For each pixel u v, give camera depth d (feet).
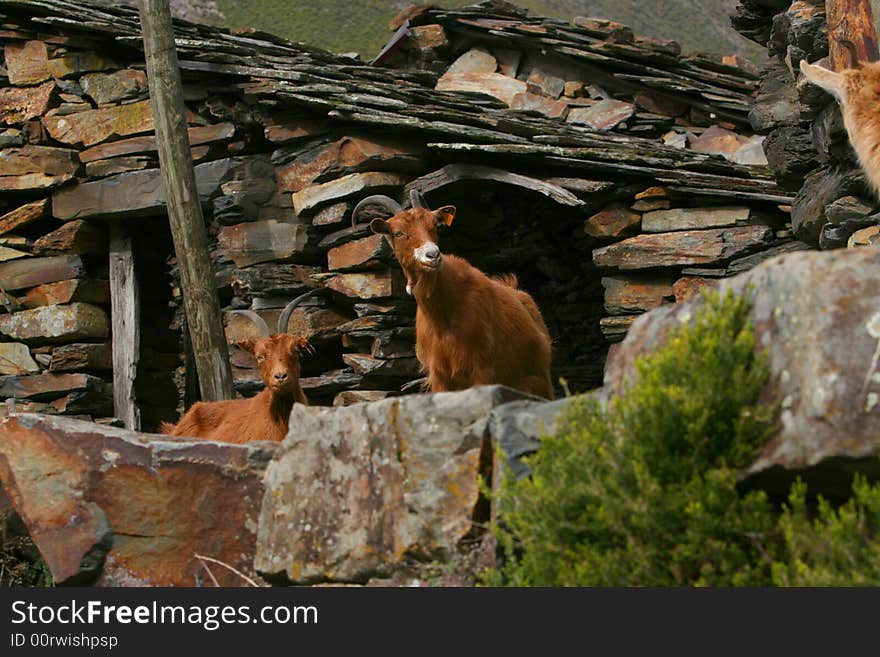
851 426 16.63
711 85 67.00
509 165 56.44
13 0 59.67
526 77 70.95
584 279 63.36
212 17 203.82
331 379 55.62
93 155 59.77
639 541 17.71
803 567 16.06
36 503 26.04
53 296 60.70
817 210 40.50
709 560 17.30
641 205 54.60
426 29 72.08
